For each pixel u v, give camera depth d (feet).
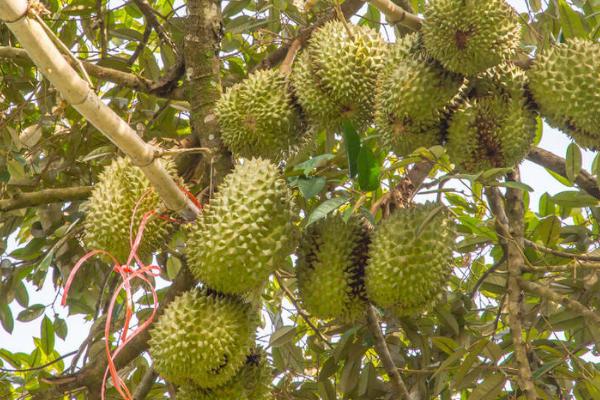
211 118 10.96
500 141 10.02
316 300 9.37
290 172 9.47
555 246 13.03
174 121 15.75
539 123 13.97
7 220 15.56
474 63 9.57
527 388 9.93
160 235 10.17
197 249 9.02
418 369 12.88
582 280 12.61
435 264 9.09
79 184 14.99
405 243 9.04
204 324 9.02
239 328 9.23
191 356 8.94
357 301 9.48
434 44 9.62
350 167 9.43
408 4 13.32
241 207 8.93
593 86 9.69
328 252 9.35
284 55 12.80
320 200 13.32
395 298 9.11
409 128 9.95
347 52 10.27
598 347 12.06
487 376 11.25
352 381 12.35
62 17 15.29
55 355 16.25
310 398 13.67
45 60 7.64
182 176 11.52
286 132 10.71
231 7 14.66
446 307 12.54
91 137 14.55
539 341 12.59
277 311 14.71
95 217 10.07
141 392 12.52
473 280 15.06
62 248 14.70
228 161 10.75
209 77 11.29
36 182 14.38
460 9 9.37
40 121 14.55
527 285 10.81
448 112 10.00
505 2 9.59
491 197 12.13
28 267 15.90
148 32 15.01
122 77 12.78
